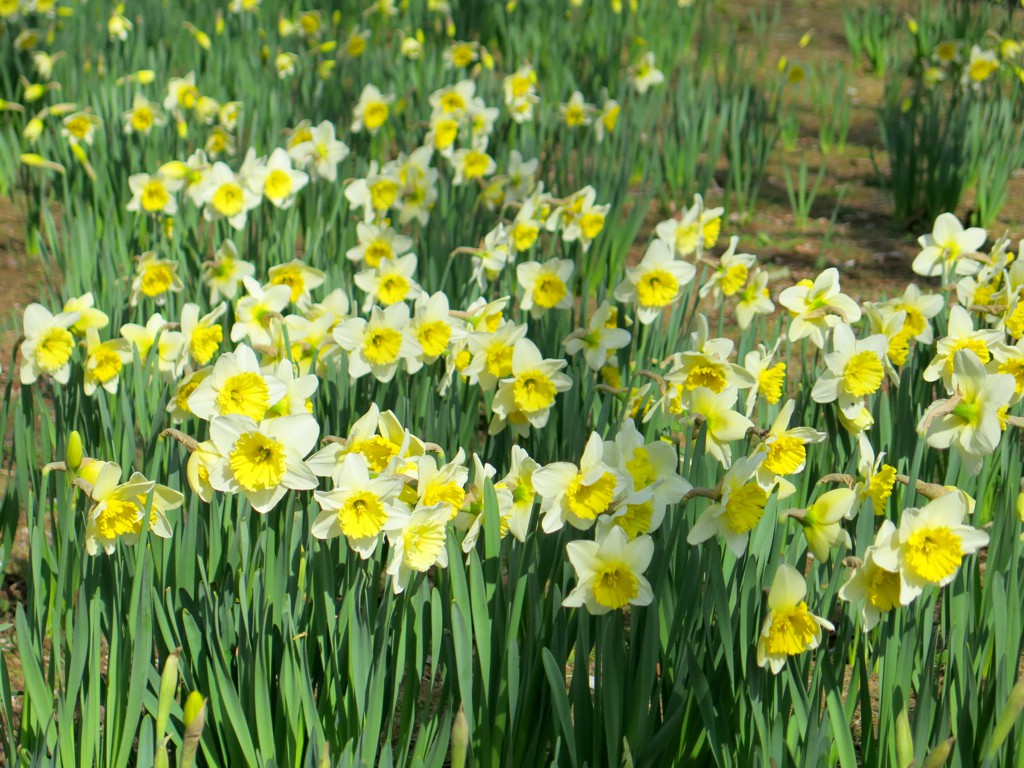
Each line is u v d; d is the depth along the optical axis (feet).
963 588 9.09
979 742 8.82
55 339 9.88
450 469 8.94
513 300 11.52
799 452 9.02
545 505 8.77
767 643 8.63
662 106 18.42
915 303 10.00
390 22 21.76
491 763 8.93
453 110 13.34
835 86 22.43
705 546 8.90
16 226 15.19
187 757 8.45
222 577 9.42
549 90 18.93
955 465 9.70
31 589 9.64
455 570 8.82
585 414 10.34
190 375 9.64
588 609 8.71
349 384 10.22
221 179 11.88
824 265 14.55
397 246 11.68
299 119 15.74
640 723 8.82
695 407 9.23
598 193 13.00
